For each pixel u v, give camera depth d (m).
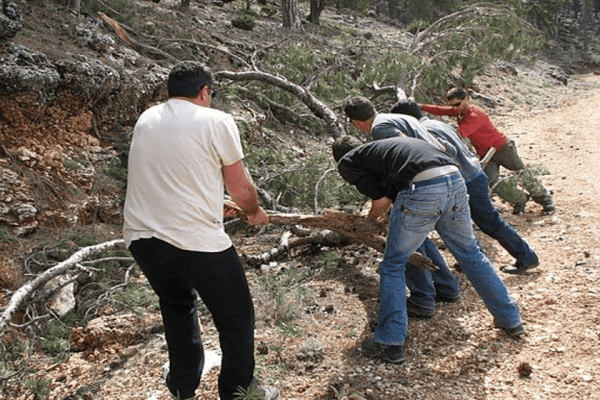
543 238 5.81
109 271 5.45
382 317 3.76
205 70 2.98
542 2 39.59
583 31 47.75
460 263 3.88
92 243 5.80
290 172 7.11
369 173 3.75
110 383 3.86
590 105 18.03
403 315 3.73
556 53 37.50
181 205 2.80
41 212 5.92
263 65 11.04
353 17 28.84
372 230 4.74
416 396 3.41
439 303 4.53
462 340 3.99
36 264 5.33
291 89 8.80
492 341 3.94
